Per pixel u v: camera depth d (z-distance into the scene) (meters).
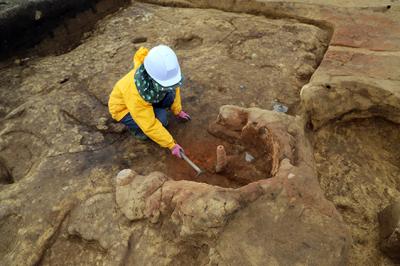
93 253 2.24
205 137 2.97
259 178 2.63
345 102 2.97
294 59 3.68
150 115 2.55
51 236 2.34
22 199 2.52
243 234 1.96
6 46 3.89
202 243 2.03
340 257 1.86
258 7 4.48
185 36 4.09
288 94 3.32
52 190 2.56
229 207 2.00
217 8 4.68
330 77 3.12
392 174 2.88
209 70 3.55
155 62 2.37
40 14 3.99
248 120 2.66
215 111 3.16
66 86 3.51
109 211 2.33
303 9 4.33
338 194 2.72
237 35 4.02
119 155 2.82
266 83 3.41
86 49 4.04
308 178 2.16
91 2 4.53
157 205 2.16
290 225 1.97
